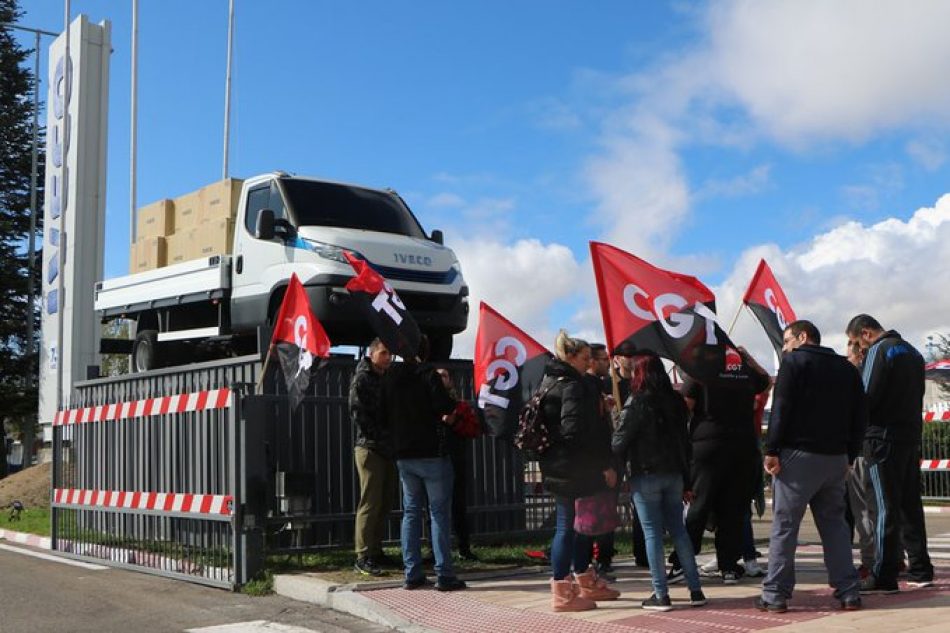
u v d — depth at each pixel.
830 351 5.93
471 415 7.15
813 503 6.04
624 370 7.96
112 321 14.77
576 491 6.22
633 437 6.08
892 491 6.42
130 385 11.58
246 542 7.83
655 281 6.79
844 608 5.89
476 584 7.44
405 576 7.22
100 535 10.03
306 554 8.61
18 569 9.25
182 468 8.87
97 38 26.30
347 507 8.95
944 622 5.36
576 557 6.53
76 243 25.33
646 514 6.15
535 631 5.69
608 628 5.62
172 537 8.90
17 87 38.25
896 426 6.42
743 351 7.42
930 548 9.45
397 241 11.27
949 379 22.16
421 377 7.04
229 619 6.64
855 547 9.94
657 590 6.13
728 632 5.38
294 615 6.75
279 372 8.98
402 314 7.78
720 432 6.97
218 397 8.17
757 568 7.49
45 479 16.98
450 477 7.18
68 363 25.11
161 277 13.02
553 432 6.28
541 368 8.42
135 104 24.27
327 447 8.90
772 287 8.58
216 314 12.52
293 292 8.09
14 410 34.28
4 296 36.81
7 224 36.59
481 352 8.37
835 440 5.81
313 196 11.65
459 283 11.65
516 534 9.85
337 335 11.16
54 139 26.94
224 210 12.52
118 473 9.95
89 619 6.69
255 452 7.94
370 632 6.14
